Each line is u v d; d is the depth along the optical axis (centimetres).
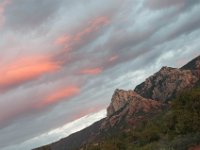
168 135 6831
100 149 9244
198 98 6369
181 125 6406
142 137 8594
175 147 5356
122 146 8994
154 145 6881
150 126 9525
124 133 10856
